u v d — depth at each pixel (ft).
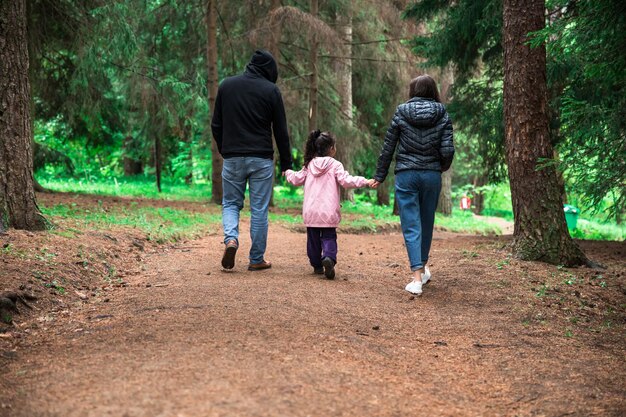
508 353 12.98
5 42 20.43
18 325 13.19
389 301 16.89
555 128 32.94
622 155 21.40
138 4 45.75
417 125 17.52
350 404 8.87
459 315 16.02
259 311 13.97
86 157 93.09
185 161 80.74
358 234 40.57
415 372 11.10
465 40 38.32
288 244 27.48
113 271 18.94
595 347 13.88
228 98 19.01
